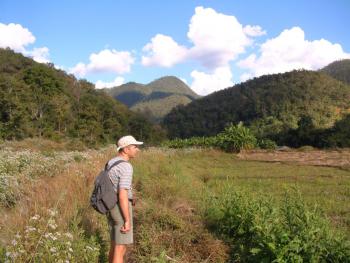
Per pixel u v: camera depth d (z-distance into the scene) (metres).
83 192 8.85
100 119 75.00
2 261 4.64
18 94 59.28
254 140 32.00
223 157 27.14
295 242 5.52
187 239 6.73
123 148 5.58
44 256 4.75
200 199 9.48
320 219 6.34
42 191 8.59
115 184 5.35
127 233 5.40
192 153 28.53
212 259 6.30
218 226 7.45
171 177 12.25
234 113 106.50
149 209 7.96
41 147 37.19
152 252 6.24
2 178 10.16
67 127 66.81
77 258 5.26
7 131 53.31
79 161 17.34
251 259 6.06
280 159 25.78
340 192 13.02
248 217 6.83
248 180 15.84
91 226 6.92
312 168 20.56
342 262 5.48
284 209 6.73
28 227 5.17
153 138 91.12
